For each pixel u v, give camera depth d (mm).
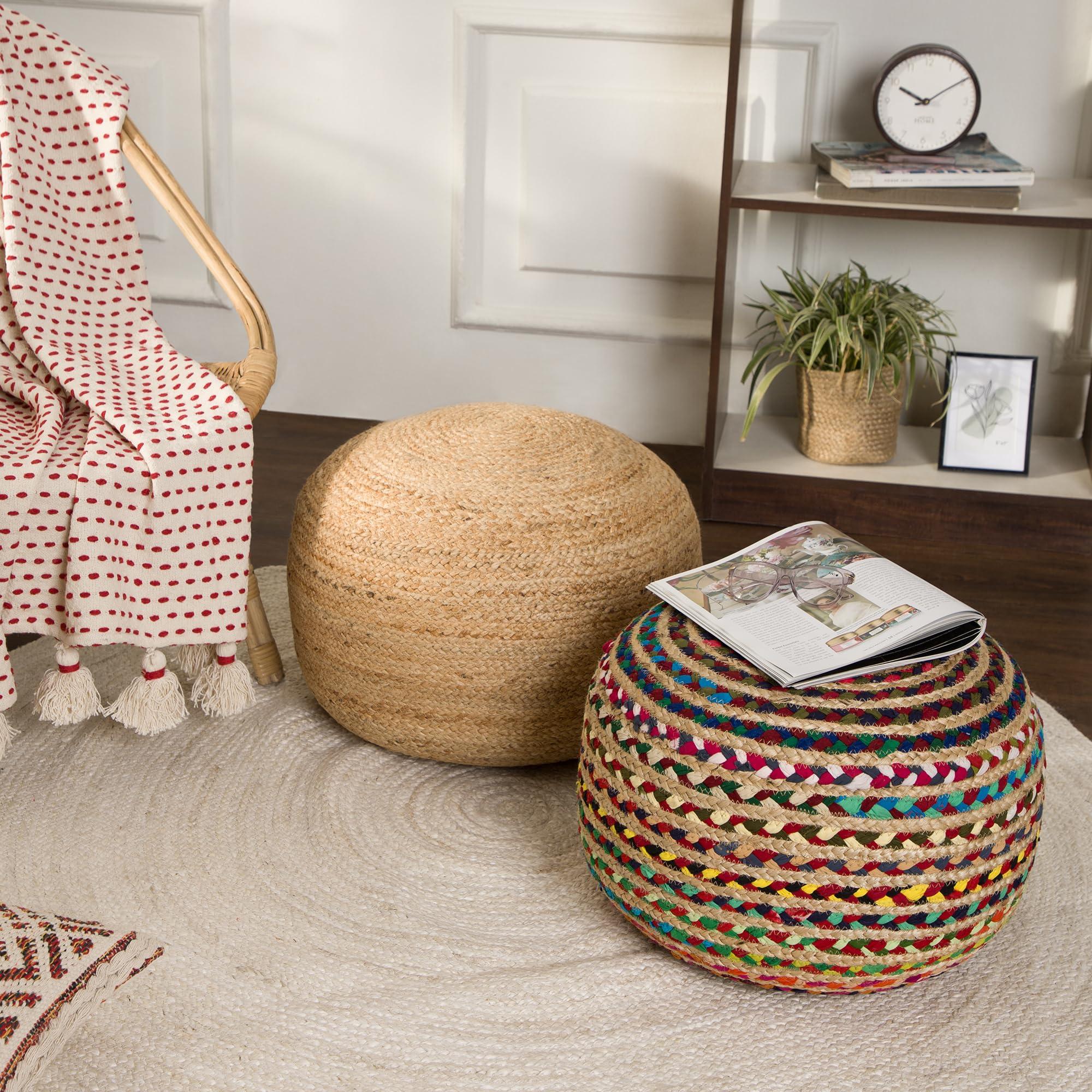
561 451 1415
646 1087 1032
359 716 1448
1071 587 1986
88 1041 1060
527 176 2395
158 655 1452
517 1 2268
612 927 1229
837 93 2236
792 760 1005
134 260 1682
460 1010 1109
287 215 2500
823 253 2326
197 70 2414
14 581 1384
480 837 1362
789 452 2260
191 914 1218
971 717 1049
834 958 1036
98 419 1474
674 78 2285
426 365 2570
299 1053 1055
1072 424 2350
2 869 1268
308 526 1432
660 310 2451
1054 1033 1101
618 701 1121
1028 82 2172
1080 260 2225
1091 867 1320
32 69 1635
